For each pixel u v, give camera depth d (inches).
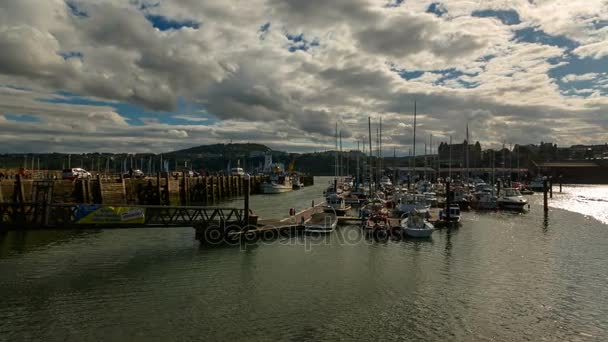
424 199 2486.5
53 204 1307.8
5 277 1013.8
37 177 2463.1
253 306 839.7
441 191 3695.9
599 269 1133.7
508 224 1988.2
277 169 6939.0
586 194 4313.5
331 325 749.9
